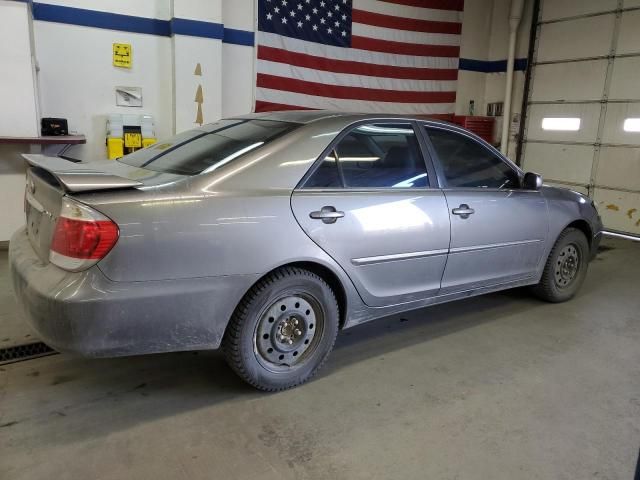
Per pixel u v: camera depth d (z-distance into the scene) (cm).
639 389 268
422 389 259
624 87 719
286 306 243
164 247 203
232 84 627
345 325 270
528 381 272
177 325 211
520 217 340
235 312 230
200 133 291
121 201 198
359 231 256
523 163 868
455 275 310
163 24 560
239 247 219
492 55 883
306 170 246
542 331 343
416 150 294
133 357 280
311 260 241
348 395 250
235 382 258
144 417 224
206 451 203
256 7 620
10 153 484
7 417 219
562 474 199
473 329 342
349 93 724
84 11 519
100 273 193
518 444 216
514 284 358
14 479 182
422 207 283
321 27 677
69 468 189
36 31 502
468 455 208
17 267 218
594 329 350
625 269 522
